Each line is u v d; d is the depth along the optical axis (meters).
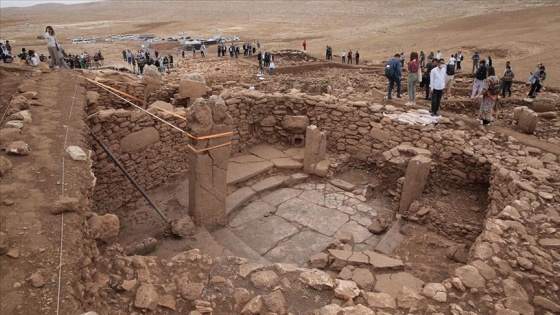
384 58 28.39
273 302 3.80
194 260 4.52
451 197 8.04
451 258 6.20
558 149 8.43
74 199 3.88
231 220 7.82
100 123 7.23
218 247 6.47
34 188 4.14
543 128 9.85
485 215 6.93
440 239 6.79
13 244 3.33
